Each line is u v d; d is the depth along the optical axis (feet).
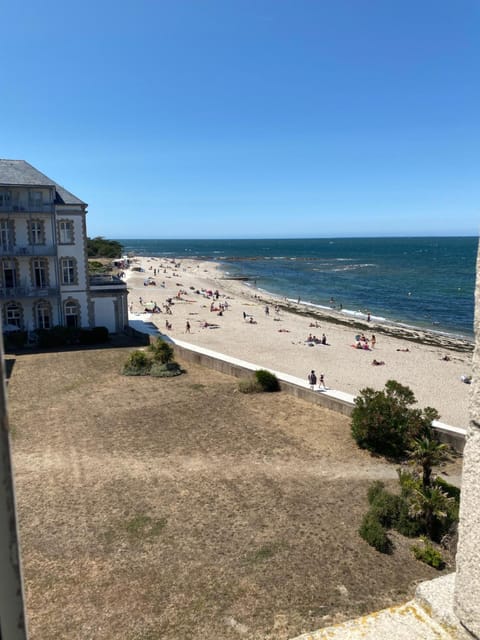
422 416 66.44
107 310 144.77
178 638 31.22
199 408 79.87
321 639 17.06
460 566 15.88
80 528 44.60
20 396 86.07
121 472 56.34
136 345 130.41
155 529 44.52
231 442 65.77
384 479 55.67
